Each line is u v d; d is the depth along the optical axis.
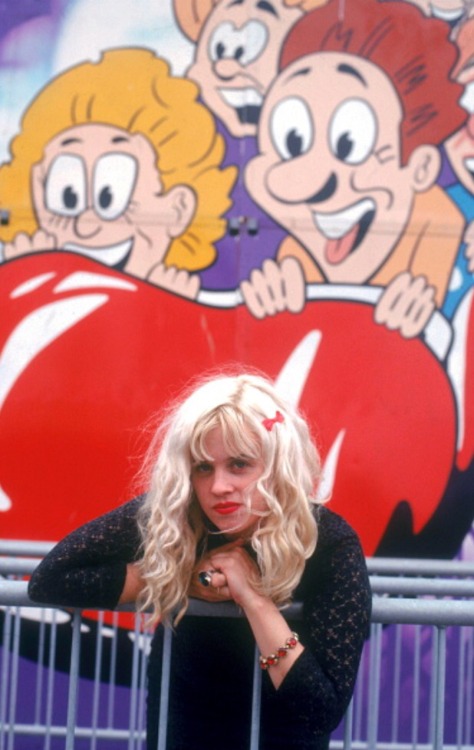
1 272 5.10
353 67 5.19
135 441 5.00
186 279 5.10
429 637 4.91
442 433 5.09
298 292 5.11
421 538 5.04
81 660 4.83
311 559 2.08
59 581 2.13
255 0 5.17
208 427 2.01
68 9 5.20
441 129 5.21
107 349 5.06
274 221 5.13
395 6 5.20
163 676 2.18
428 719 4.87
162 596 2.09
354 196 5.14
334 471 5.06
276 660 1.98
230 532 2.07
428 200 5.18
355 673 1.99
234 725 2.15
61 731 4.72
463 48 5.21
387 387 5.10
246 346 5.08
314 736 2.04
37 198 5.12
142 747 4.66
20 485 5.00
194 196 5.13
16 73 5.18
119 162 5.13
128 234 5.12
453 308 5.17
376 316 5.12
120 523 2.17
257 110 5.15
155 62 5.17
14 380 5.05
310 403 5.08
